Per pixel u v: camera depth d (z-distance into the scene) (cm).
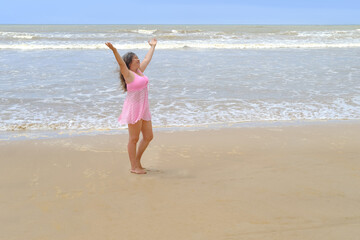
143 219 319
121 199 364
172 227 303
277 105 858
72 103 859
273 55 1989
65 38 2866
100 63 1572
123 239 285
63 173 445
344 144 570
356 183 402
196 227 303
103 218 322
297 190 382
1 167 465
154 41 476
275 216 321
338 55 2005
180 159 502
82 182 414
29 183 411
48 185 404
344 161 484
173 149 549
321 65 1566
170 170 457
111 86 1077
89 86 1070
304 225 304
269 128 676
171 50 2258
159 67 1459
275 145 566
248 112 797
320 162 480
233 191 382
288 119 748
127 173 446
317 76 1271
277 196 366
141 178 427
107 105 847
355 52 2203
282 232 292
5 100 868
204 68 1448
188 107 834
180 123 713
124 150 547
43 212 335
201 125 699
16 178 427
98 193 381
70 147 558
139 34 3416
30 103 848
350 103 884
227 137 615
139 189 391
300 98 928
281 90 1027
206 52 2134
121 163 487
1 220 319
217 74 1302
